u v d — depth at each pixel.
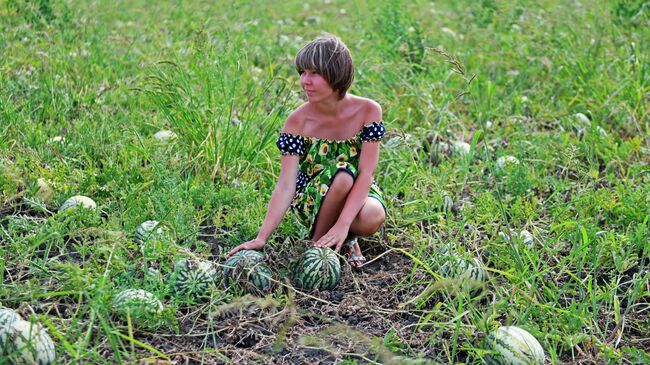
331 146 4.80
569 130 7.33
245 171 5.80
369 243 5.17
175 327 4.05
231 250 4.71
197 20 9.64
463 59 8.87
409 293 4.58
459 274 4.55
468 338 4.05
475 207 5.53
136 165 5.67
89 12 9.94
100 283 3.91
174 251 4.39
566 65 8.33
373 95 7.52
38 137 6.12
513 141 6.88
